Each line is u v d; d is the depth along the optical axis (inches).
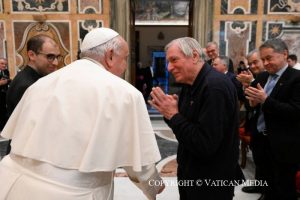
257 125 100.3
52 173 46.3
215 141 54.3
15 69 224.8
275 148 86.7
